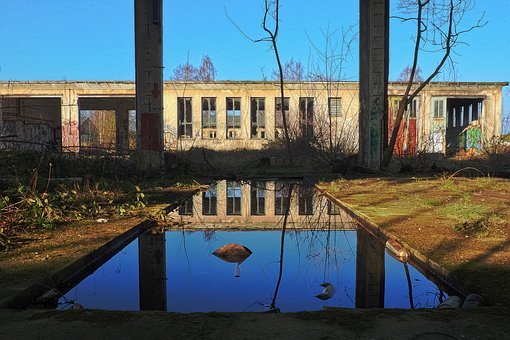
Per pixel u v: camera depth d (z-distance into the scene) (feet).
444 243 14.67
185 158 52.13
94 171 35.47
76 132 102.42
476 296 9.70
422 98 99.04
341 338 7.81
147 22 45.85
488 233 16.03
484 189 31.17
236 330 8.18
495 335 7.90
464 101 110.83
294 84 98.27
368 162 50.21
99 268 14.35
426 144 54.75
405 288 12.07
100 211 21.71
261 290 12.09
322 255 15.98
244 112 100.22
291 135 64.64
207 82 99.40
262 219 24.18
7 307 9.45
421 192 29.91
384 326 8.33
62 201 21.18
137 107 46.39
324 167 57.36
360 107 51.37
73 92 102.06
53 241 15.51
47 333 8.05
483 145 65.67
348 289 12.10
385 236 16.93
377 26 48.85
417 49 47.55
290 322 8.59
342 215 24.86
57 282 11.72
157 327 8.33
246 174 54.65
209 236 19.63
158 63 46.09
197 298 11.40
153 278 13.19
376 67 49.24
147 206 24.94
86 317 8.86
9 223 16.81
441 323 8.45
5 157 30.63
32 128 75.41
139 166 42.93
